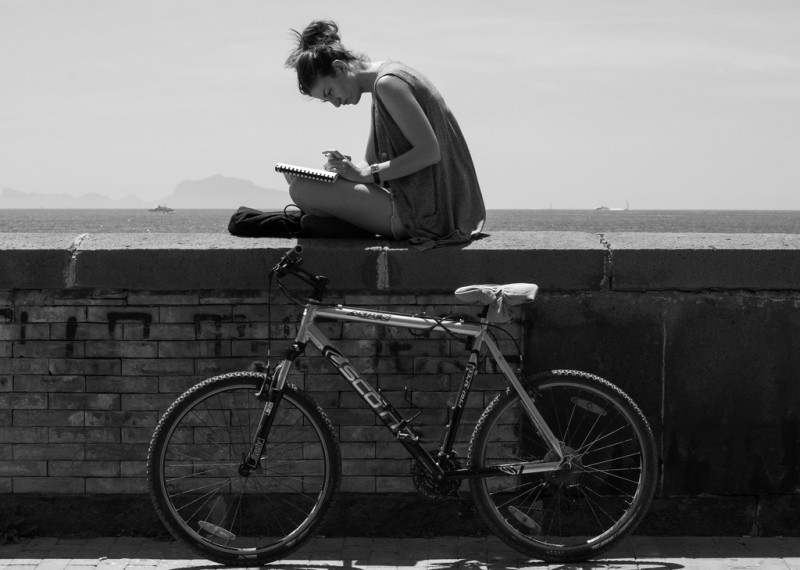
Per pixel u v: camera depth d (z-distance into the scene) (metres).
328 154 4.34
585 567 4.03
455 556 4.18
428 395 4.39
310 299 4.07
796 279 4.30
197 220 179.88
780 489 4.42
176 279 4.30
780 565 4.04
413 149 4.25
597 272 4.31
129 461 4.42
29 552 4.23
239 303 4.37
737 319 4.36
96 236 4.50
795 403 4.39
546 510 4.39
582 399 4.18
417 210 4.36
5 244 4.32
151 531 4.45
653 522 4.45
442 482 4.01
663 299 4.36
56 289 4.34
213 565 4.06
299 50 4.35
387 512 4.44
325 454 4.07
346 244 4.38
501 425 4.39
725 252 4.29
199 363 4.38
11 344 4.37
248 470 4.04
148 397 4.39
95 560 4.12
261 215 4.59
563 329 4.39
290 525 4.45
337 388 4.40
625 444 4.38
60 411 4.40
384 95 4.26
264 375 4.04
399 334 4.38
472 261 4.29
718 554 4.19
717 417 4.40
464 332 4.05
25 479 4.43
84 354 4.38
